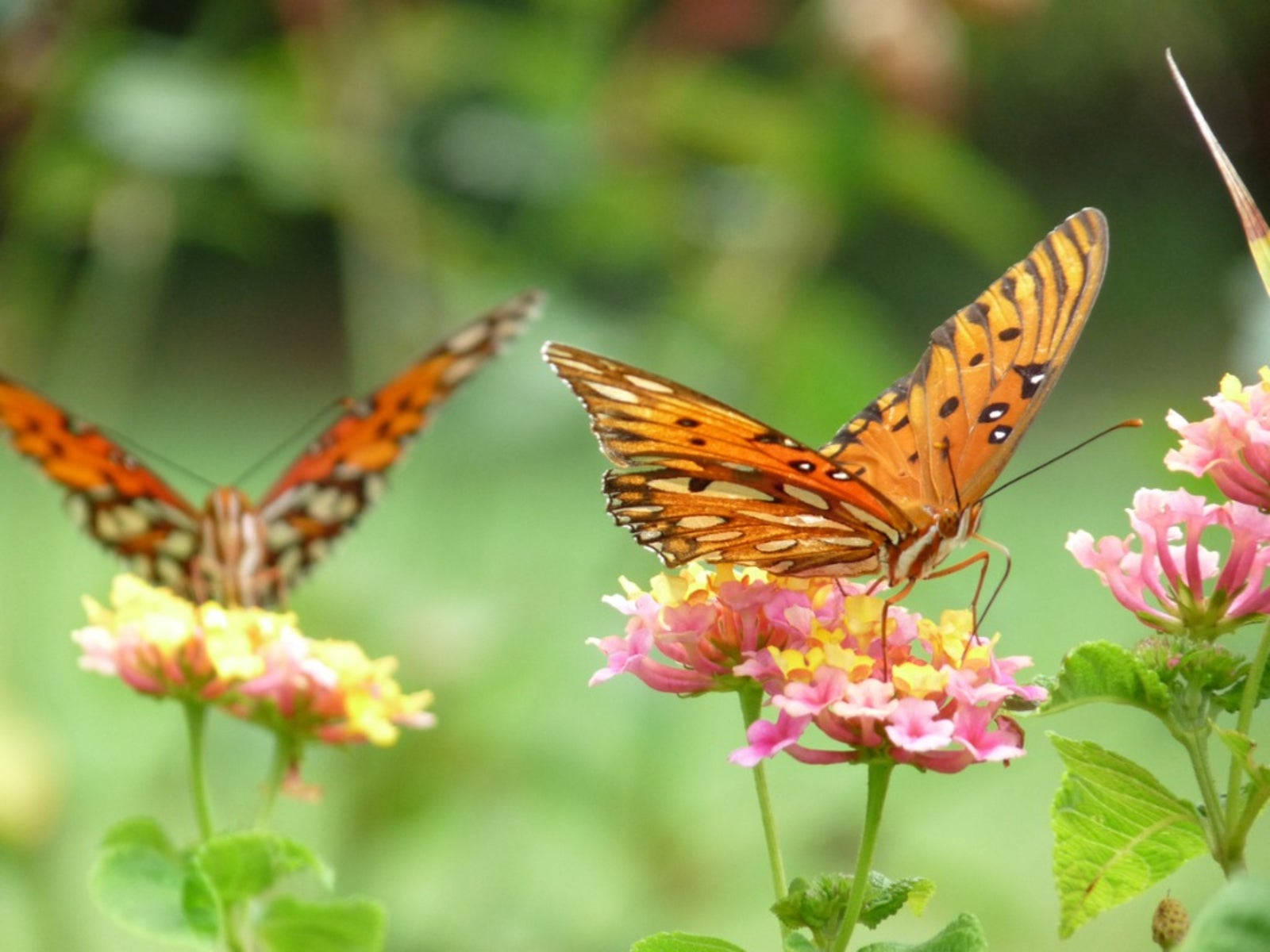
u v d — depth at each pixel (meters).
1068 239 0.58
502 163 0.79
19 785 0.72
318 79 0.77
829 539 0.58
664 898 0.76
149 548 0.69
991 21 0.79
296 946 0.58
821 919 0.55
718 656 0.56
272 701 0.59
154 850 0.58
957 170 0.79
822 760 0.54
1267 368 0.55
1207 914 0.51
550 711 0.76
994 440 0.58
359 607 0.75
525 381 0.76
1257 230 0.54
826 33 0.79
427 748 0.74
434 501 0.77
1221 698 0.55
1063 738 0.54
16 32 0.74
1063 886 0.55
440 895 0.75
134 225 0.79
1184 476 0.65
